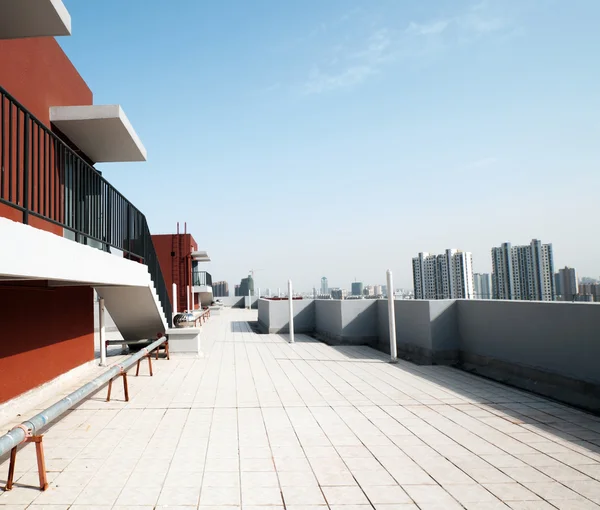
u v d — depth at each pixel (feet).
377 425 16.74
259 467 12.85
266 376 26.58
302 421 17.37
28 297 21.34
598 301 19.93
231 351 37.73
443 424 16.79
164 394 22.13
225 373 27.68
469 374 26.66
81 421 17.58
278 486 11.60
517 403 19.75
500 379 24.36
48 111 25.55
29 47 23.30
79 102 31.37
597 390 18.13
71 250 15.55
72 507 10.53
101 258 19.38
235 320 78.74
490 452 13.83
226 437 15.52
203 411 18.94
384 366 29.66
